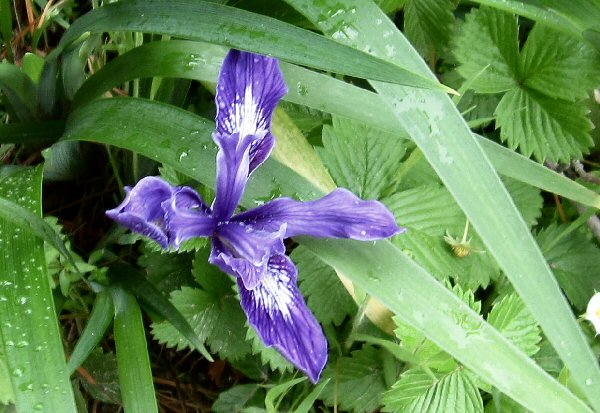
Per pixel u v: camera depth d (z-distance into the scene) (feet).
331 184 0.99
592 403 0.92
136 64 0.97
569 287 1.18
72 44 1.03
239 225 0.84
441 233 1.10
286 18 1.08
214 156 0.90
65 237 0.99
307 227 0.84
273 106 0.87
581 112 1.19
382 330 1.10
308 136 1.16
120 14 0.93
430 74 0.91
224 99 0.85
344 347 1.10
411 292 0.89
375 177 1.11
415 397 1.03
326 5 0.92
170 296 1.09
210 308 1.10
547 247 1.19
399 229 0.83
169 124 0.91
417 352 1.03
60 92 1.05
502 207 0.91
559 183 1.04
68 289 0.99
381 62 0.84
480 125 1.24
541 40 1.21
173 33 0.88
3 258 0.83
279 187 0.91
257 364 1.13
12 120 1.09
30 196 0.89
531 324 1.07
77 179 1.18
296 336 0.84
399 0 1.19
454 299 0.90
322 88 0.99
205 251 1.09
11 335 0.80
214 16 0.87
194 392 1.20
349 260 0.89
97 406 1.17
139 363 0.91
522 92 1.22
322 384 1.00
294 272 0.86
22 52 1.20
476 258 1.11
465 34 1.23
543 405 0.91
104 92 0.99
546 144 1.20
